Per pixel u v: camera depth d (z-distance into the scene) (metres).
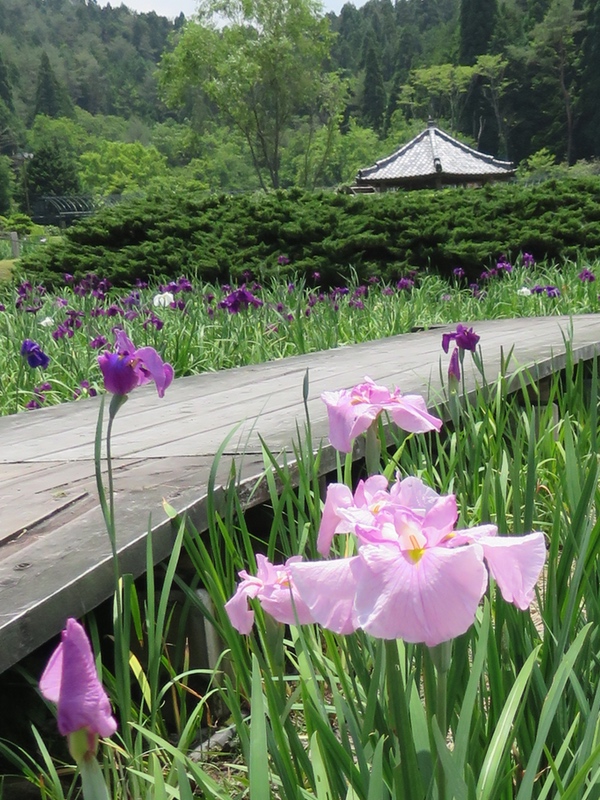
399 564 1.06
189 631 2.60
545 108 100.38
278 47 62.72
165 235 16.22
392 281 14.71
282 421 3.77
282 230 15.70
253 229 15.96
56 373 7.05
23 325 8.03
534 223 15.23
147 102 166.50
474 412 3.63
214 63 64.88
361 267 14.80
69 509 2.65
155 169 103.88
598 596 2.08
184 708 2.36
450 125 105.62
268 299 10.88
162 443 3.54
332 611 1.09
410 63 144.38
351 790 1.40
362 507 1.25
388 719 1.55
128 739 1.88
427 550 1.08
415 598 1.03
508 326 7.86
